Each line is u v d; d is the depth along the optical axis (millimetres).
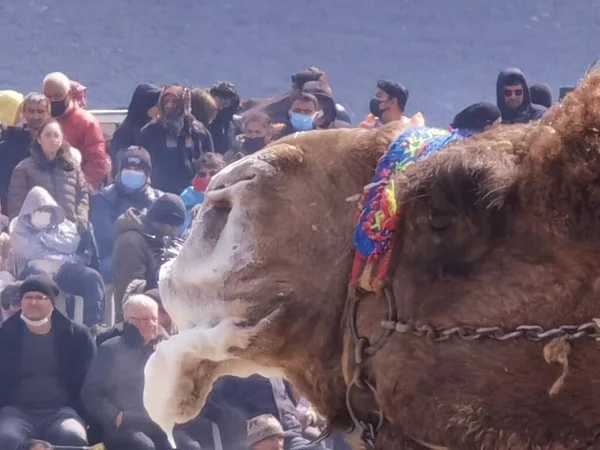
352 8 21109
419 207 2281
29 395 7047
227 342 2490
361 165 2549
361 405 2465
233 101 10539
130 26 21906
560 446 2164
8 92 10641
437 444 2279
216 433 6828
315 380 2543
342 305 2492
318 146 2580
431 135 2506
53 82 9953
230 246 2516
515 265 2189
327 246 2508
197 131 10125
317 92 10328
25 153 9422
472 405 2234
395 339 2340
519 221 2174
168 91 10078
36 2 21750
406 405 2316
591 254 2115
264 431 6785
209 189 2602
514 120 9352
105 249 9070
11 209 8961
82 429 6957
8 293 7367
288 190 2535
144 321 7062
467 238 2227
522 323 2184
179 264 2576
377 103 10430
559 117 2160
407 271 2324
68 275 8125
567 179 2104
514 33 19438
